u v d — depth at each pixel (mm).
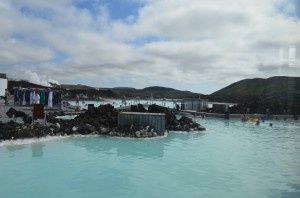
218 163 16078
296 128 33594
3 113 26734
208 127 32562
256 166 15633
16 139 18500
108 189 11609
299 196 11438
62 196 10758
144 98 97625
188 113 46719
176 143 21469
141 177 13188
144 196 11055
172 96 100375
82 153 16984
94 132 22781
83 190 11430
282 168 15305
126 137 22078
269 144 22641
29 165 14148
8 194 10750
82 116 26609
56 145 18656
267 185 12602
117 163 15266
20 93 34375
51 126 21781
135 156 16938
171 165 15312
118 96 103688
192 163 15844
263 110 43562
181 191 11680
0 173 12867
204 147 20406
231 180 13195
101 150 18016
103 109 28000
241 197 11258
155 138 22703
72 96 86250
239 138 25344
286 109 39031
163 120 23938
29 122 22391
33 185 11688
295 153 19125
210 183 12680
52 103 35812
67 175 13016
